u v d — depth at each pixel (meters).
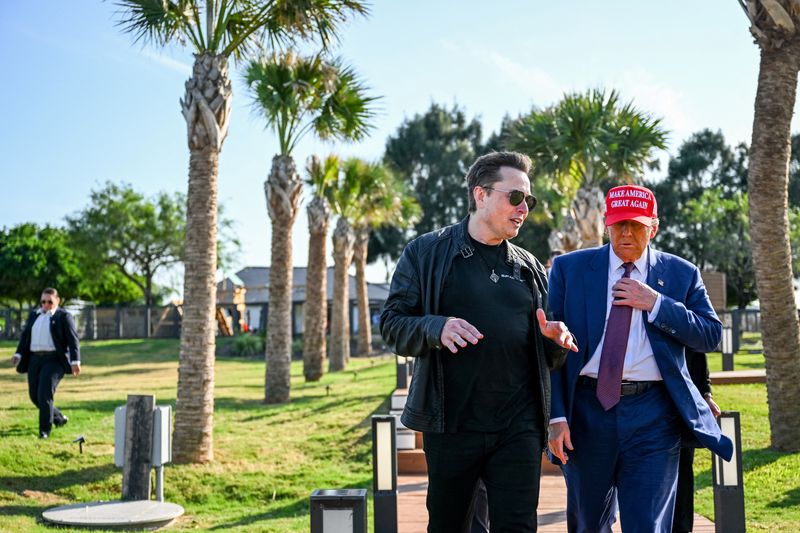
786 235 8.70
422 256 3.37
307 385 18.80
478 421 3.23
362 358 31.20
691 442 3.62
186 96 9.91
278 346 15.30
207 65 9.95
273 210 15.69
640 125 18.38
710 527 5.80
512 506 3.21
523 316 3.31
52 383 10.66
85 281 47.75
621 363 3.54
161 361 30.34
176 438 9.74
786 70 8.52
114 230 43.72
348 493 3.63
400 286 3.39
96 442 10.41
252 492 8.80
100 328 41.19
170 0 9.94
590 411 3.61
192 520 7.63
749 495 7.19
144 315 41.72
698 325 3.54
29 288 50.62
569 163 18.66
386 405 13.17
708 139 50.78
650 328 3.57
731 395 12.65
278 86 15.49
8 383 19.66
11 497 8.16
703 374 3.99
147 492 7.77
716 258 44.97
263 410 14.00
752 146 8.73
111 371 25.39
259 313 48.56
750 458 8.48
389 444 5.58
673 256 3.85
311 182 20.64
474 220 3.39
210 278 9.91
